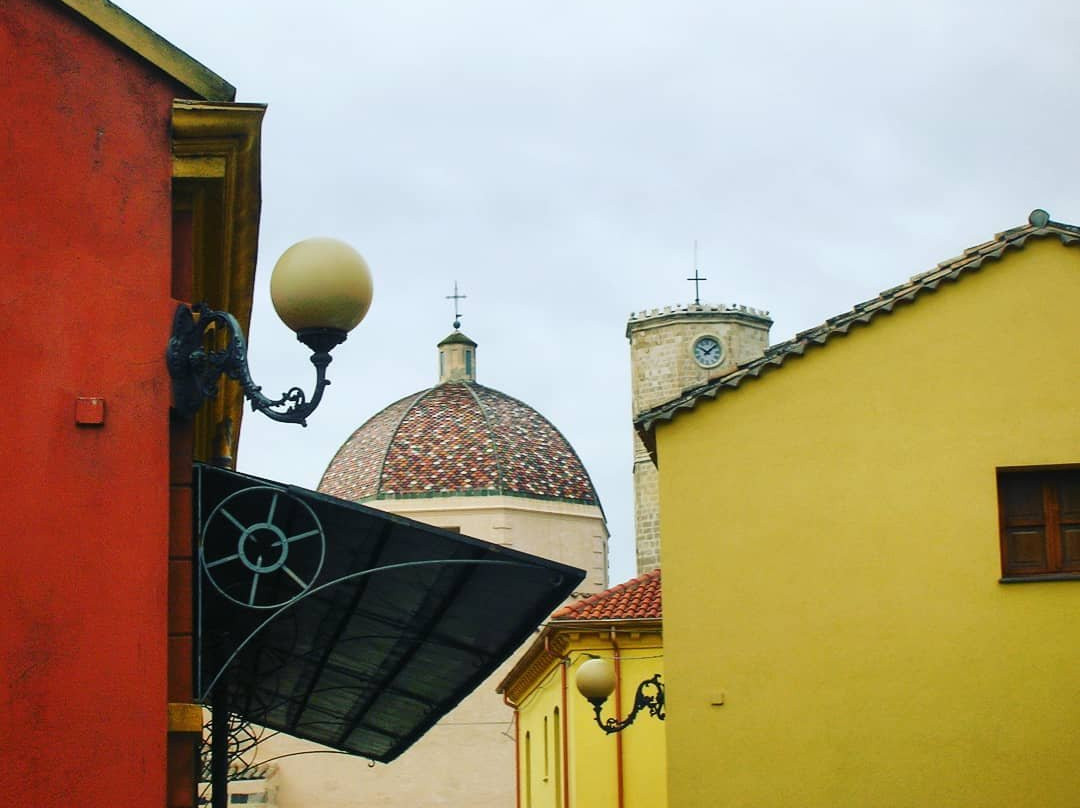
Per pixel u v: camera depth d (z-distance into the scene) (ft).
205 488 30.81
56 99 27.84
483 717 154.30
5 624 26.02
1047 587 57.72
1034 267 59.72
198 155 29.27
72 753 25.90
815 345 60.23
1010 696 57.11
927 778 56.80
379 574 36.14
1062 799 56.18
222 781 46.11
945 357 59.62
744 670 58.29
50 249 27.30
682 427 60.39
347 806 151.53
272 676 49.65
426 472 163.73
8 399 26.63
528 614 36.76
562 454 170.09
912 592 58.29
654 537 211.00
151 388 27.27
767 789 57.31
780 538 59.21
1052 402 59.06
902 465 59.21
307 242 27.32
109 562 26.58
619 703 88.28
